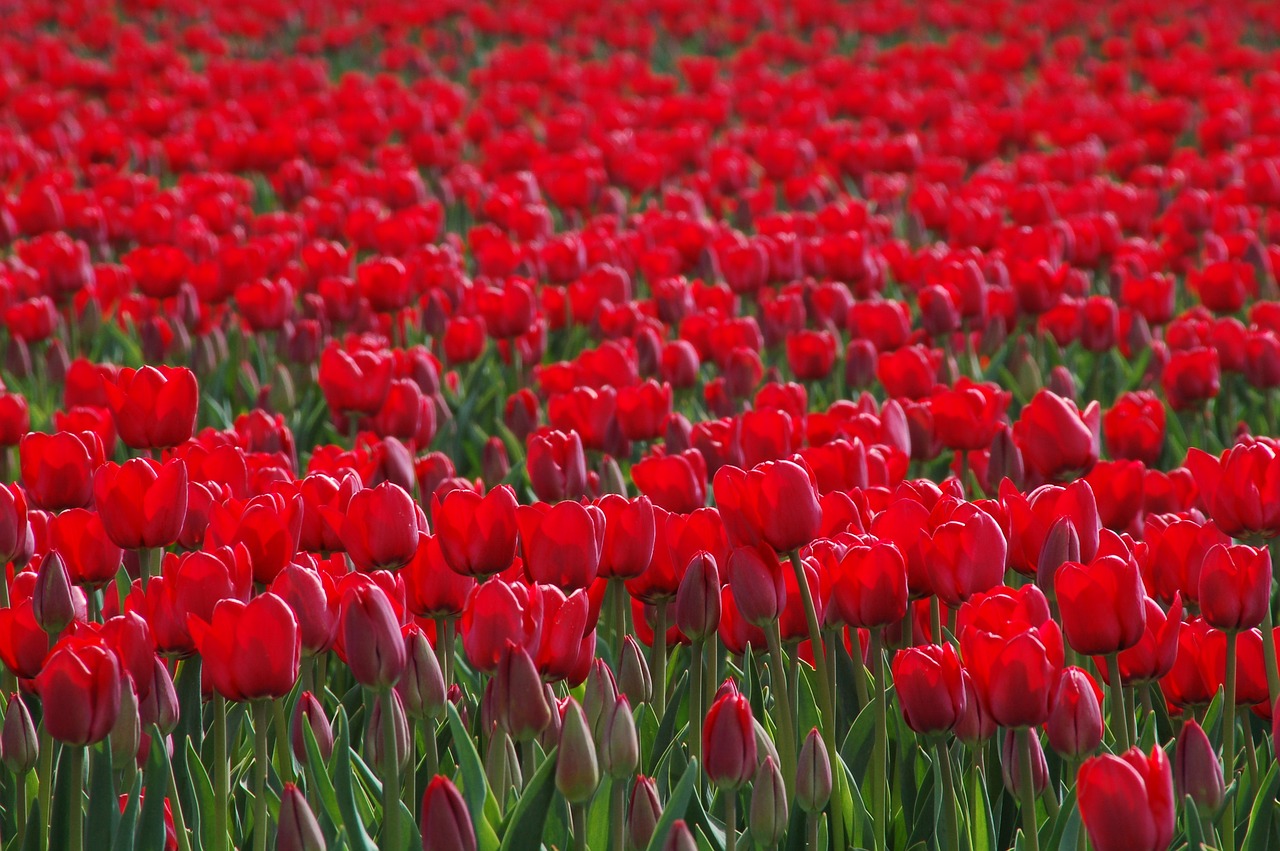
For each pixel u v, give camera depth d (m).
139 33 28.75
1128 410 7.34
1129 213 13.54
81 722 3.71
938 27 30.30
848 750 4.68
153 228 12.70
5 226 12.61
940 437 7.06
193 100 20.92
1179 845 4.38
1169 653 4.38
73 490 5.35
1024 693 3.78
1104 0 30.78
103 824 3.96
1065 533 4.57
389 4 30.61
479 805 3.88
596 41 30.70
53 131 17.12
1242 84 23.92
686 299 10.49
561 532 4.34
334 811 4.20
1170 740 5.03
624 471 8.29
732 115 22.72
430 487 6.82
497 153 16.98
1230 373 9.12
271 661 3.76
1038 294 9.98
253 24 29.30
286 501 4.96
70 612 4.34
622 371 8.24
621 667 4.62
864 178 16.55
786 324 10.10
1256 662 4.59
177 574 4.14
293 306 10.12
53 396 10.05
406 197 14.73
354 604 3.81
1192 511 5.67
